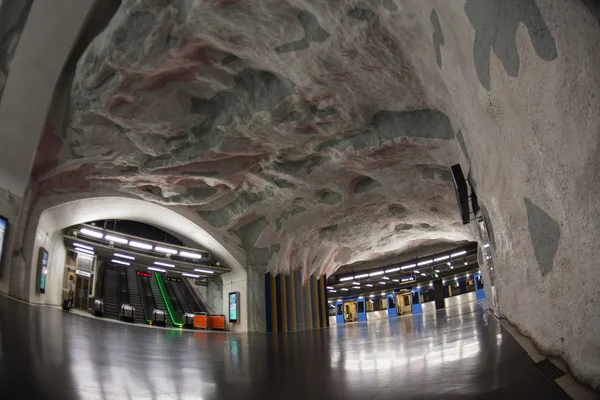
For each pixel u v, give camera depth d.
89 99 9.38
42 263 11.99
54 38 8.73
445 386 4.05
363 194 13.66
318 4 6.43
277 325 17.09
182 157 10.98
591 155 2.09
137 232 33.38
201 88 9.45
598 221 2.15
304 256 18.17
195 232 16.55
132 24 7.47
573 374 2.82
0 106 9.37
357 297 31.86
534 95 2.67
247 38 7.48
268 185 13.67
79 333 8.77
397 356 6.87
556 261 3.02
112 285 23.39
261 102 9.20
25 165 10.43
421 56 6.17
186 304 23.20
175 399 4.45
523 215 3.71
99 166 11.70
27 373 4.44
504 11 2.77
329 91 8.46
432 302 27.95
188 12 7.05
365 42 6.90
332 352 8.57
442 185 11.76
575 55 2.07
